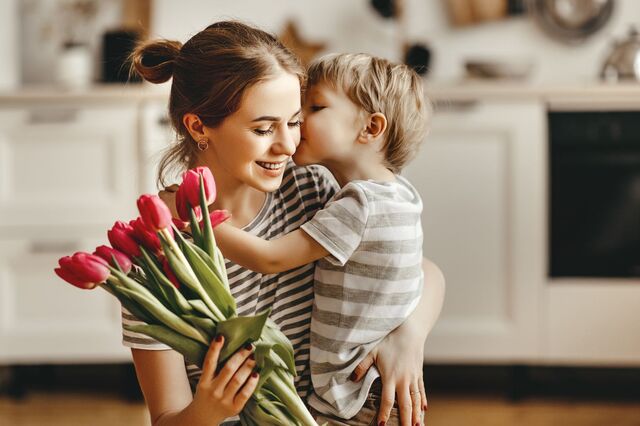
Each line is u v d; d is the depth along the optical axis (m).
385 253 1.39
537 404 3.49
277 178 1.26
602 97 3.42
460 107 3.45
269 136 1.24
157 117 3.49
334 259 1.36
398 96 1.48
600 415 3.35
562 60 3.96
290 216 1.45
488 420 3.28
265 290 1.39
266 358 1.05
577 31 3.93
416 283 1.45
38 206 3.53
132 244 1.04
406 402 1.37
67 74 3.83
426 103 1.56
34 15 4.05
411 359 1.40
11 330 3.54
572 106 3.44
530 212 3.45
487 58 3.97
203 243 1.07
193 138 1.30
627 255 3.46
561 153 3.45
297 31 3.97
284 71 1.23
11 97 3.49
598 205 3.46
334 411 1.39
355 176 1.49
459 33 3.98
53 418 3.36
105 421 3.32
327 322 1.40
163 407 1.29
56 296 3.55
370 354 1.41
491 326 3.47
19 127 3.51
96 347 3.55
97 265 0.99
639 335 3.45
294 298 1.41
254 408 1.08
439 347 3.48
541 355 3.47
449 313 3.49
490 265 3.47
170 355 1.31
